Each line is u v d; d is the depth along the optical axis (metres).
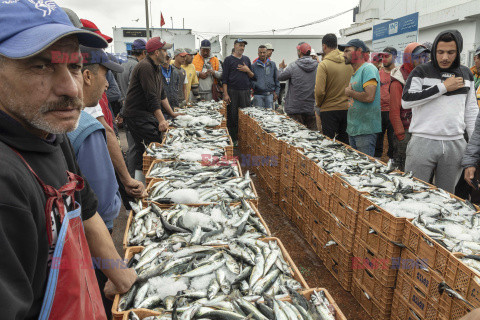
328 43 5.97
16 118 0.97
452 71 3.59
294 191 4.85
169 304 1.76
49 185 1.05
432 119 3.69
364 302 3.14
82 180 1.29
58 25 0.96
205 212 2.67
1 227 0.79
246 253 2.12
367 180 3.51
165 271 2.00
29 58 0.91
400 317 2.69
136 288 1.86
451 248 2.24
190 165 3.87
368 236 3.02
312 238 4.24
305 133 5.75
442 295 2.23
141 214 2.63
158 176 3.50
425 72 3.67
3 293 0.77
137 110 5.33
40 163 1.03
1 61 0.91
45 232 0.99
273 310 1.68
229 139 5.05
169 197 2.87
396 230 2.62
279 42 17.70
